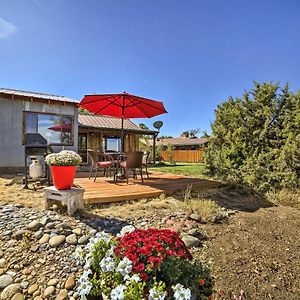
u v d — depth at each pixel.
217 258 2.93
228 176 7.33
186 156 24.17
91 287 1.86
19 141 8.19
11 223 3.35
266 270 2.78
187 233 3.41
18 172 8.12
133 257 1.85
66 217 3.59
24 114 8.31
